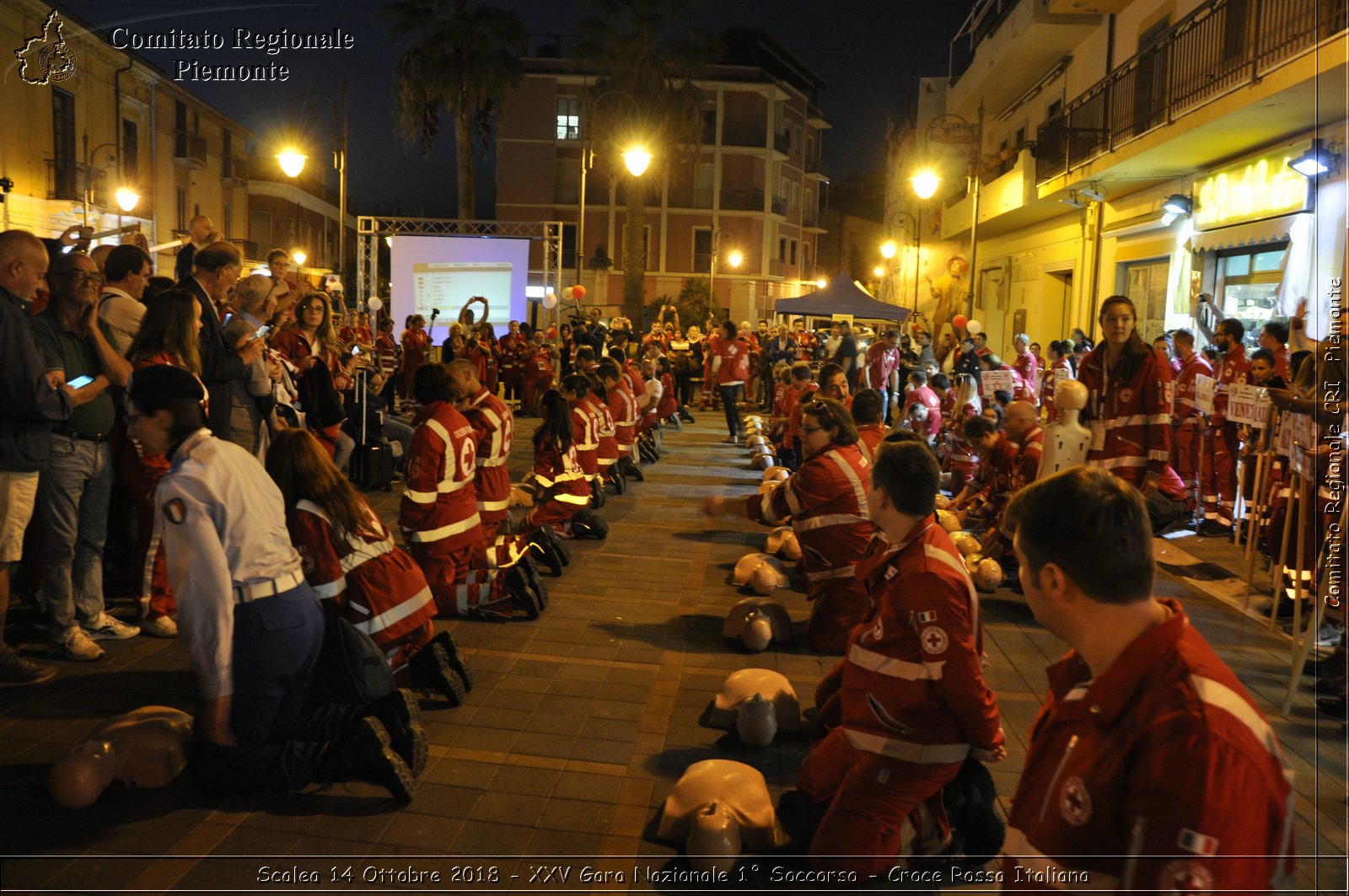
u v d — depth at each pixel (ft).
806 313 76.13
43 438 16.70
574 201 168.86
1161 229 56.59
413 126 104.27
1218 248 48.24
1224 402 33.30
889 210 151.53
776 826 12.80
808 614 23.36
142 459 19.58
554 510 29.86
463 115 104.06
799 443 43.11
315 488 15.33
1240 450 32.07
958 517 31.35
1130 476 22.79
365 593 15.90
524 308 80.48
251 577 12.96
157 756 13.50
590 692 17.80
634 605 23.54
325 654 14.24
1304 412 19.92
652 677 18.71
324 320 30.81
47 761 14.21
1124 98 57.82
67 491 17.76
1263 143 44.62
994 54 79.87
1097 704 5.94
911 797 11.69
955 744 11.73
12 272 15.94
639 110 108.27
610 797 13.83
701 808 12.49
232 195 135.33
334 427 28.73
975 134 83.35
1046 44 72.54
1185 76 49.37
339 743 13.29
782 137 179.93
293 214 153.58
